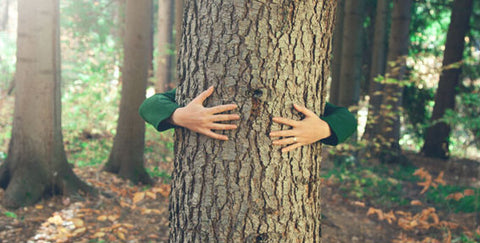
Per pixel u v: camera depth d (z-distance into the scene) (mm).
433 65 10023
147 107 1630
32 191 4262
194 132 1524
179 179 1596
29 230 3691
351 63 7602
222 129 1467
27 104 4305
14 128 4387
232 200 1481
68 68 8008
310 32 1490
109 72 8273
